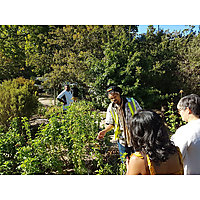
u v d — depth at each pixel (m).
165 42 8.30
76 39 10.04
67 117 3.87
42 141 3.31
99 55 9.46
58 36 11.43
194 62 7.47
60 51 10.06
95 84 7.59
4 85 6.84
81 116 4.19
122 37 7.90
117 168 3.03
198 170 1.63
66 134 3.42
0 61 14.84
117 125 2.92
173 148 1.41
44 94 16.03
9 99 5.68
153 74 7.39
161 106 7.45
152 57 7.96
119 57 7.45
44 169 3.13
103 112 7.76
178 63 7.92
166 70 7.95
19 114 5.71
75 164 3.23
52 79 9.98
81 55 9.22
